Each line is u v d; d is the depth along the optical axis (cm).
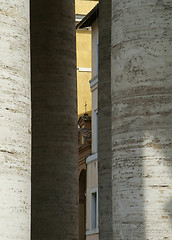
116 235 1287
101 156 1956
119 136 1304
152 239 1236
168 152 1261
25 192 1080
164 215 1239
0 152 1052
